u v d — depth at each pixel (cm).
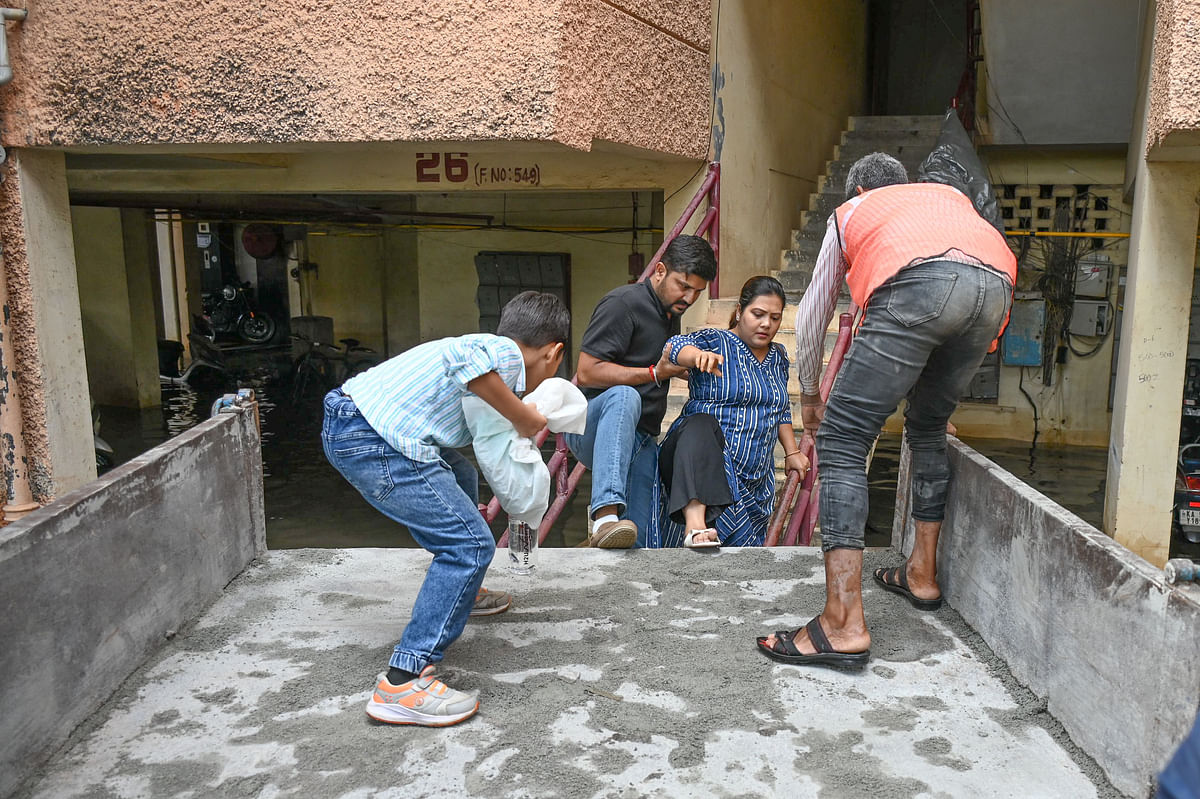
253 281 2058
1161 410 546
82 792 201
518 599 314
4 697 196
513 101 479
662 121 604
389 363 249
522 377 242
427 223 1255
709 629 289
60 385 545
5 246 520
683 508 373
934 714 235
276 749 220
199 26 491
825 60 1031
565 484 473
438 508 235
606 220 1266
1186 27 409
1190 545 731
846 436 256
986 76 909
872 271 246
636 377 397
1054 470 998
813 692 247
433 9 478
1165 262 534
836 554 258
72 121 505
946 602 306
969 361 260
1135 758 190
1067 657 222
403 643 236
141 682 253
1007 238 1099
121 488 249
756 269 816
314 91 491
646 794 202
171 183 756
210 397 1516
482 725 231
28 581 205
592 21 505
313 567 346
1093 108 880
